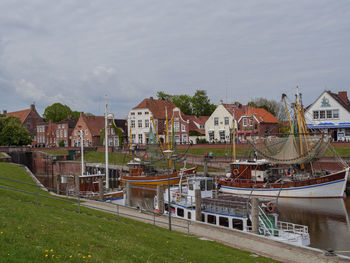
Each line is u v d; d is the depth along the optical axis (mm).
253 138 48000
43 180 64812
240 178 45875
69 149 87688
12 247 10898
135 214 28812
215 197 29297
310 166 47406
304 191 40656
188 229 21906
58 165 82125
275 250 18578
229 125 79812
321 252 18016
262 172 43938
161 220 26828
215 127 82312
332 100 65875
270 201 25484
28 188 33281
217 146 70938
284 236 22594
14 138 93938
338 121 65188
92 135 100312
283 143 45656
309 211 34281
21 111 137875
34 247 11484
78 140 105062
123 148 83812
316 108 67688
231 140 77125
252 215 23031
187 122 87250
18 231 13047
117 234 17109
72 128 112062
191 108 117625
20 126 97062
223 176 53312
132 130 95812
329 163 48969
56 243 12672
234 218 25203
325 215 32500
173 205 30516
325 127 65938
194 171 54156
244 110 85062
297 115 45812
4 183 32062
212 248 18000
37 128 124125
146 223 24594
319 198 40031
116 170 64812
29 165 86125
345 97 70688
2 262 9391
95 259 11828
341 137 65438
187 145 74188
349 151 52562
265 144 46906
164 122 93500
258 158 54625
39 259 10492
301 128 47312
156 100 97625
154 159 66750
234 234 22062
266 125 76438
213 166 60312
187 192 30812
